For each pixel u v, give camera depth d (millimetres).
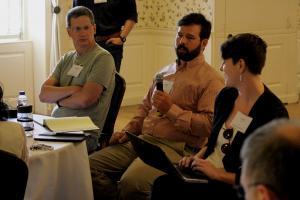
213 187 2830
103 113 3877
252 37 2748
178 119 3426
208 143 2926
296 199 1122
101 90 3848
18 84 7211
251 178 1169
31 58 7270
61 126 3336
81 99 3809
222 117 2869
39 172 2906
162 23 7918
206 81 3475
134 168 3412
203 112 3424
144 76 8156
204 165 2766
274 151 1149
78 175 3154
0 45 7004
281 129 1185
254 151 1175
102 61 3893
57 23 6957
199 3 7430
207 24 3543
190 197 2889
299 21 8758
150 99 3830
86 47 3957
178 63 3602
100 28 5789
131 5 5852
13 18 7145
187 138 3514
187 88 3506
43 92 3938
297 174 1125
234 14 7445
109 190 3654
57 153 2990
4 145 2598
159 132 3570
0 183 2324
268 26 7836
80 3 5816
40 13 7059
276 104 2709
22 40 7199
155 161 2939
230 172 2770
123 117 7266
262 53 2725
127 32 5836
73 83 3965
